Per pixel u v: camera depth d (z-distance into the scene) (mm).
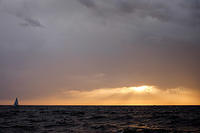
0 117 48156
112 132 23922
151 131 24531
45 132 24016
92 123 34531
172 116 50094
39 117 49250
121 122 36406
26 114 62156
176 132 23609
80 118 46281
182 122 34750
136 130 25281
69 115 58406
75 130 25641
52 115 58094
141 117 48594
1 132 24172
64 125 31250
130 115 57531
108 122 36406
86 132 23953
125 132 24062
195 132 23531
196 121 36000
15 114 61250
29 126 29516
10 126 29312
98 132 23906
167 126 29625
